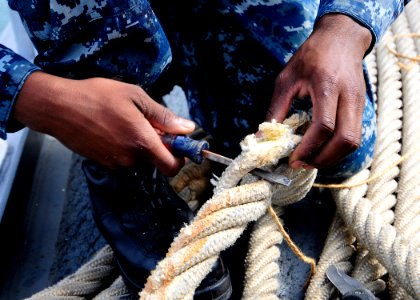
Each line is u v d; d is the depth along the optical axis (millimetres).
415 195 1308
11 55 959
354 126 967
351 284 1115
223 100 1358
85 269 1285
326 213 1448
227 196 946
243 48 1226
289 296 1266
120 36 974
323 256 1263
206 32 1228
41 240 1605
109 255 1298
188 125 1000
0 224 1593
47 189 1760
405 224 1260
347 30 1044
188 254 903
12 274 1524
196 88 1409
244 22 1174
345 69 989
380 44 1880
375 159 1430
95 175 1182
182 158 1022
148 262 1112
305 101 1172
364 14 1054
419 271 1062
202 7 1179
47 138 1935
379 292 1188
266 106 1310
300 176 1168
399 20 1969
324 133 950
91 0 920
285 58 1204
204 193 1445
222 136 1445
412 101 1592
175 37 1302
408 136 1483
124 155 968
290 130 1016
